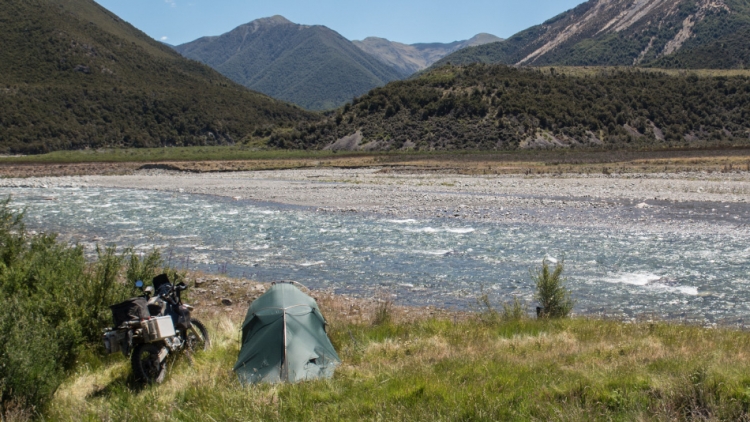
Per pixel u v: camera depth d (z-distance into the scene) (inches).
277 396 253.8
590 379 255.0
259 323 318.0
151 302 304.5
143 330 284.2
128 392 272.4
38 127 5935.0
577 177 1964.8
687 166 2193.7
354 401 243.4
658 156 2768.2
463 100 4522.6
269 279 658.2
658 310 524.7
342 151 4148.6
